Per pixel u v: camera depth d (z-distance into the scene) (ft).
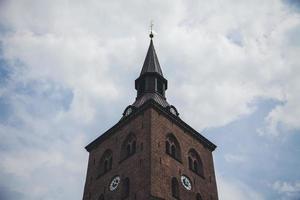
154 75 209.36
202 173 173.06
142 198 140.26
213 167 182.50
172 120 177.78
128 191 150.41
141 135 164.25
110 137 182.70
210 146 190.70
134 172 152.76
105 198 158.30
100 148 184.14
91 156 185.98
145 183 143.64
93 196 165.27
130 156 161.58
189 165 170.40
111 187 159.53
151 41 241.96
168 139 169.78
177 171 158.30
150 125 163.73
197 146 182.60
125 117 179.73
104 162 177.88
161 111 174.70
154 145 157.17
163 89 206.69
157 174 147.43
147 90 200.44
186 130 181.98
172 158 161.17
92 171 177.37
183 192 153.28
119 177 158.81
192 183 161.68
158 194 141.18
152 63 218.18
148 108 171.83
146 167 148.77
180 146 170.81
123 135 175.01
